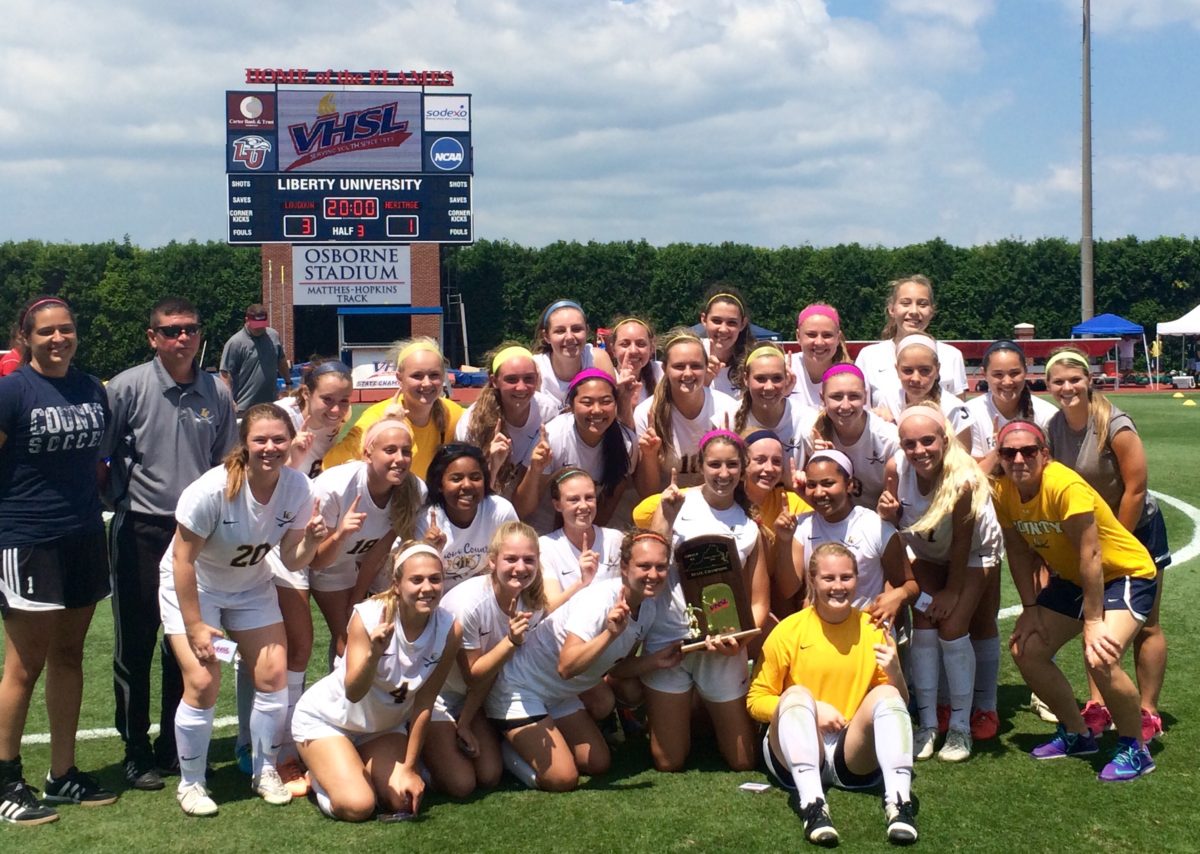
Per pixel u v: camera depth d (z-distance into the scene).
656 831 4.27
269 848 4.18
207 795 4.60
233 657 4.69
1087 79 29.19
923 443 4.98
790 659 4.77
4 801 4.47
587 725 4.96
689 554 4.91
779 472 5.19
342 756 4.53
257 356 11.20
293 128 37.94
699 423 5.84
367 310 39.47
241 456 4.58
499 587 4.77
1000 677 6.36
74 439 4.56
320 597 5.32
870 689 4.70
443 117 38.50
